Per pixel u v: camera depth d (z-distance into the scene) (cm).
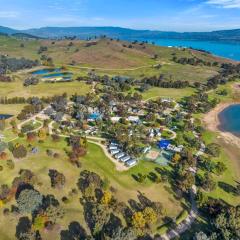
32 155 14025
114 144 15262
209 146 15512
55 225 9869
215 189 12231
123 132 16388
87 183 11894
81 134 16550
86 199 11212
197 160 14512
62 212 10019
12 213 10394
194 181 12194
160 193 11812
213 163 13875
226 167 13600
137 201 11262
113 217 10331
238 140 17700
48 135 16100
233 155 15750
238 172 14025
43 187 11762
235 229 9394
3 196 10944
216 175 13388
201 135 17550
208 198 11650
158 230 9812
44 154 14188
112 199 10788
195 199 11400
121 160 13788
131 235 9025
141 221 9538
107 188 11662
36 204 10312
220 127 19675
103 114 19862
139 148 14550
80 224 10006
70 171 12938
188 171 12850
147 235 9638
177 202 11350
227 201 11669
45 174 12619
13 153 13662
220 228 9431
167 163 13975
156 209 10325
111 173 12912
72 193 11438
